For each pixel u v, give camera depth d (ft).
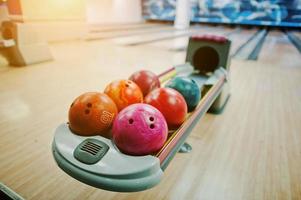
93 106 2.25
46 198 2.47
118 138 2.03
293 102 5.46
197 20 29.27
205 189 2.68
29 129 3.80
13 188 2.57
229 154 3.37
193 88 3.09
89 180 1.83
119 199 2.50
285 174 2.99
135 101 2.72
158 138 2.05
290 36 20.52
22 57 7.39
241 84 6.68
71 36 13.03
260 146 3.61
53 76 6.59
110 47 11.59
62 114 4.35
